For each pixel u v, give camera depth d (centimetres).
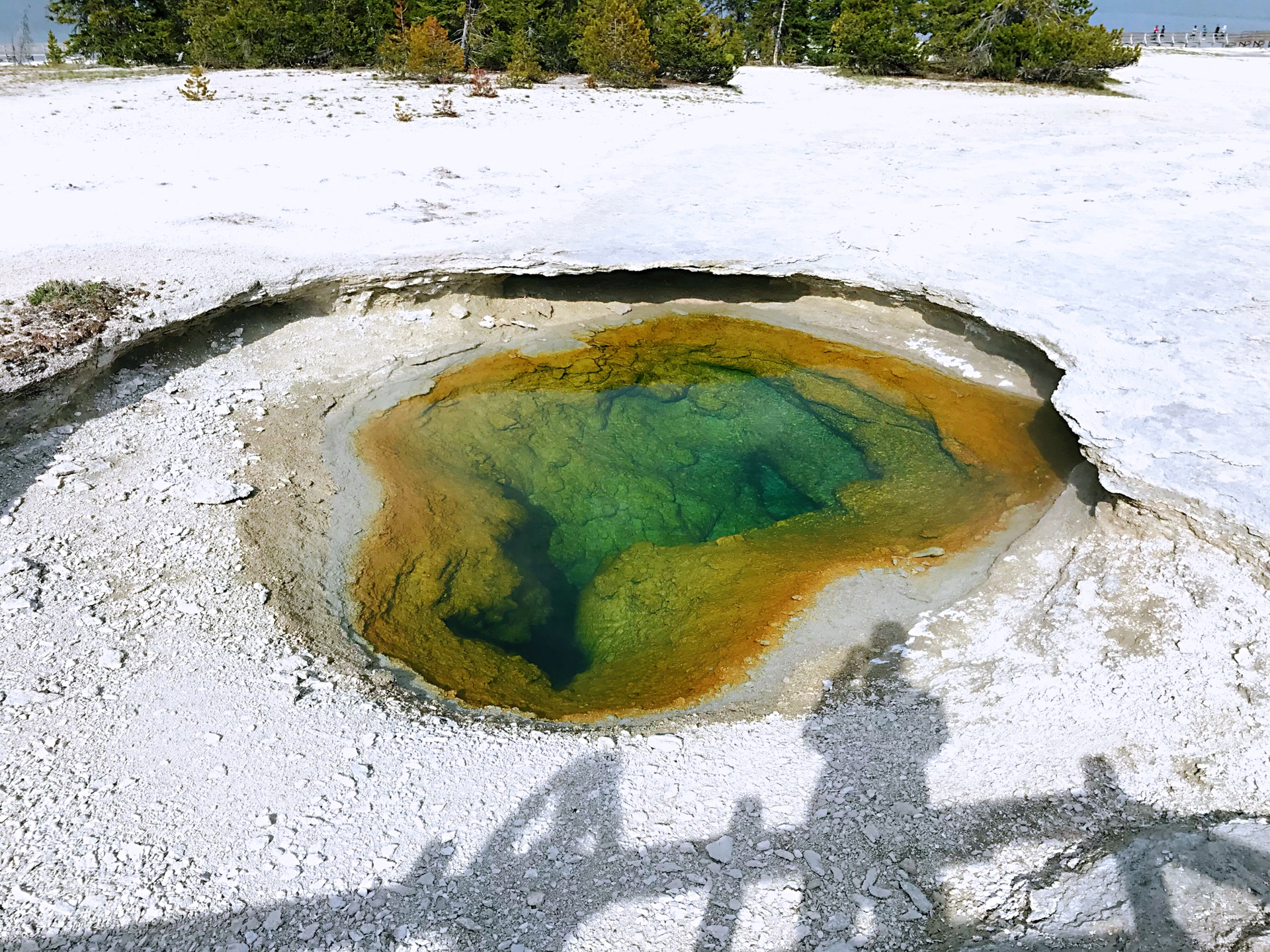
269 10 2345
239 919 381
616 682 579
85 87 1920
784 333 991
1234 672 486
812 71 2561
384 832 429
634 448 865
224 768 460
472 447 832
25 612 553
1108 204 1105
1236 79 2478
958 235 995
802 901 393
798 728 505
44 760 455
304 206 1120
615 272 1002
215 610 580
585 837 429
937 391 861
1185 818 421
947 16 2475
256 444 765
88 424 754
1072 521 630
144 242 979
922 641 566
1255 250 920
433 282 954
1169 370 679
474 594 679
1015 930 362
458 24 2447
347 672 551
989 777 455
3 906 379
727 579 661
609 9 2100
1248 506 536
